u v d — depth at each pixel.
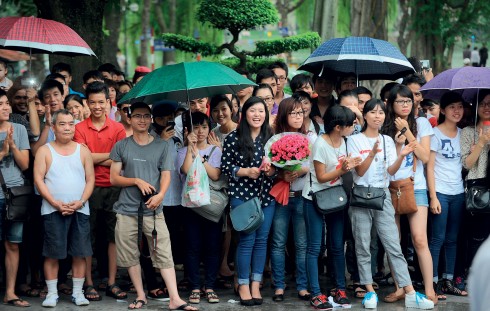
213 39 40.09
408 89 12.26
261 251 12.19
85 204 11.98
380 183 11.92
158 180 12.04
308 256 12.10
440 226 12.77
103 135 12.77
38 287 12.81
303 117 12.52
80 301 12.01
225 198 12.19
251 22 18.73
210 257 12.35
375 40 13.95
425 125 12.52
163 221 11.98
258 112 11.91
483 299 4.03
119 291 12.55
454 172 12.79
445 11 35.78
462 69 12.79
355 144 11.98
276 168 11.97
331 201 11.77
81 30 20.34
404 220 13.36
